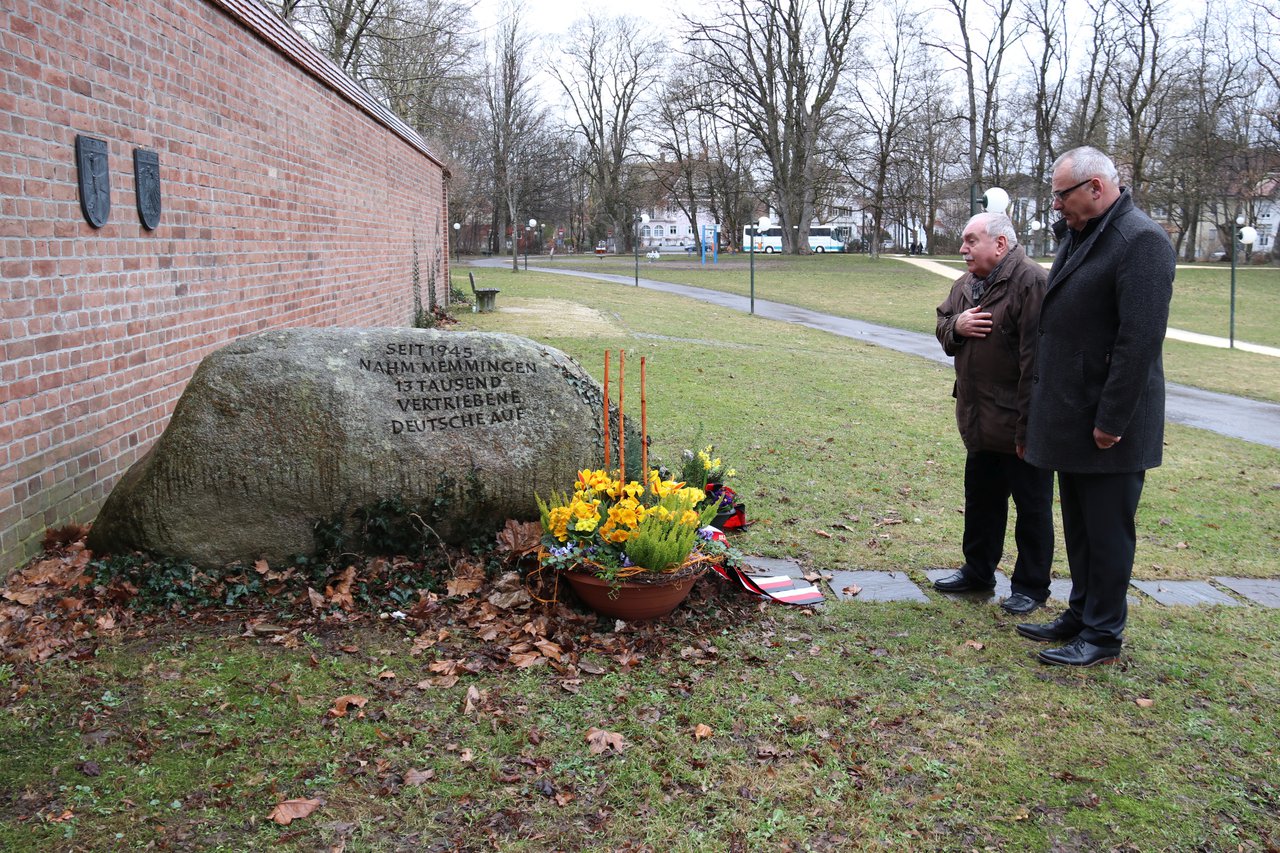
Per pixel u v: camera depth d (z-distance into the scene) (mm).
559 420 4832
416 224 16938
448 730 3262
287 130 8664
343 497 4461
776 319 23953
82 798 2770
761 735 3320
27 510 4277
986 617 4547
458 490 4613
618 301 25844
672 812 2859
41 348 4402
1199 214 55406
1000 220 4473
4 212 4129
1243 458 8992
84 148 4781
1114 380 3738
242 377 4383
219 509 4355
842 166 53500
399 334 4715
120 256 5223
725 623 4289
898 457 8031
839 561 5312
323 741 3152
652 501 4465
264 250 7961
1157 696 3736
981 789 3043
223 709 3307
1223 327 25547
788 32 48969
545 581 4375
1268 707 3666
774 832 2781
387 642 3920
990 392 4508
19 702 3264
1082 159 3816
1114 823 2885
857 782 3057
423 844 2668
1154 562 5578
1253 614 4730
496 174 65250
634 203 70625
